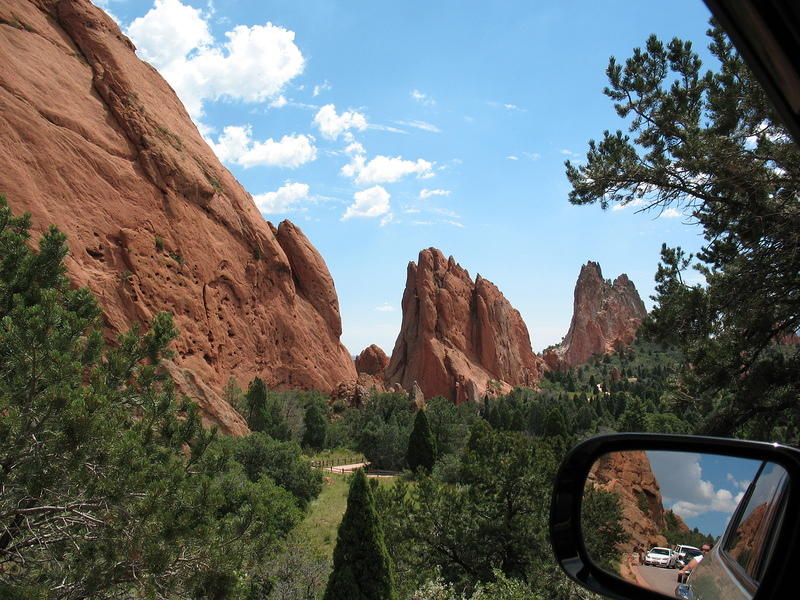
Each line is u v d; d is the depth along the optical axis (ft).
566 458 8.55
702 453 7.85
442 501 58.95
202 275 255.70
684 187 40.75
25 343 29.12
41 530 29.66
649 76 41.14
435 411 205.77
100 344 36.37
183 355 233.96
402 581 57.21
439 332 455.22
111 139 239.50
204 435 37.91
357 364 475.72
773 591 5.72
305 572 64.49
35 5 248.52
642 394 374.43
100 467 28.68
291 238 345.31
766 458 7.14
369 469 188.65
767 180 36.42
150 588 26.86
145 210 238.48
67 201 211.82
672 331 43.19
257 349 279.28
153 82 284.82
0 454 27.48
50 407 27.40
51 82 229.04
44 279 42.24
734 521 7.54
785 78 3.72
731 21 3.64
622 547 8.29
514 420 261.65
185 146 274.16
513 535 56.70
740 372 41.09
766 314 38.68
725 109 37.68
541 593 51.57
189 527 29.89
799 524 5.77
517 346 528.63
